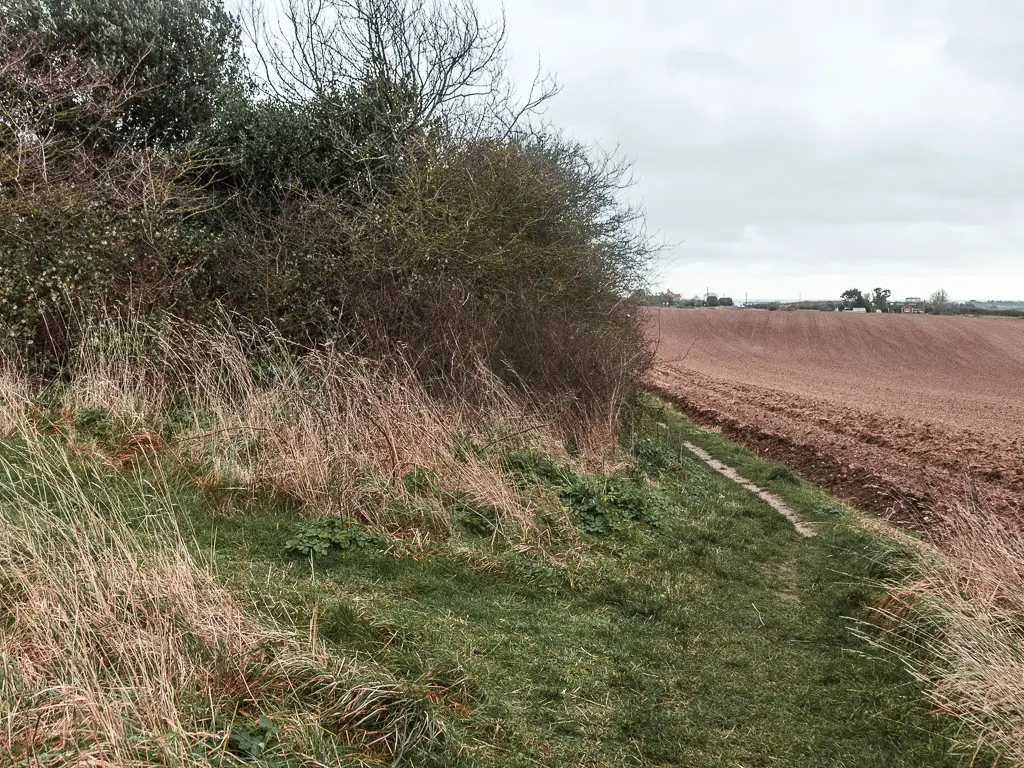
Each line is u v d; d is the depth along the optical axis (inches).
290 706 120.9
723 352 2049.7
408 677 142.9
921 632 202.2
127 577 137.7
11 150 373.4
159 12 493.7
